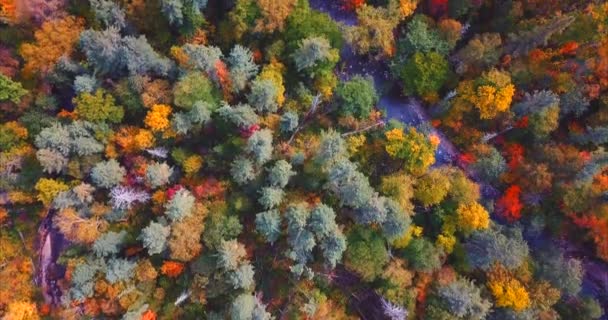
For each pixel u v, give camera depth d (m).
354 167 41.59
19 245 47.16
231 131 43.94
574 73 45.53
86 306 41.78
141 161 43.59
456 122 47.34
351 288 44.78
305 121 46.06
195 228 41.38
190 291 42.28
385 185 43.22
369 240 42.34
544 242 47.78
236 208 42.81
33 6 42.38
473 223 42.38
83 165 43.06
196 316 43.78
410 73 46.94
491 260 42.34
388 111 49.84
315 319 41.75
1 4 43.91
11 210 46.50
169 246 41.00
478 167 45.97
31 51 43.06
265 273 44.62
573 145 46.94
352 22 50.03
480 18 49.28
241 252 41.06
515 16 46.31
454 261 44.97
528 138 47.47
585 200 43.66
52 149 41.84
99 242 41.78
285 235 43.06
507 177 46.06
